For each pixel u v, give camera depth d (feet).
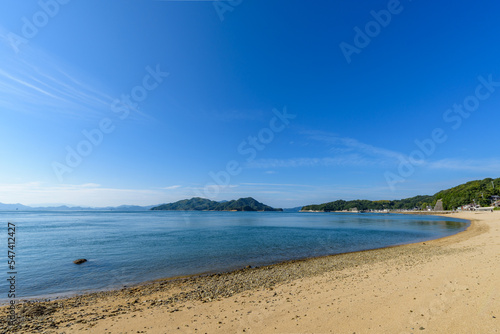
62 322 27.73
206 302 33.40
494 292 26.20
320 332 21.13
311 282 41.45
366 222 273.33
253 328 23.18
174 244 98.78
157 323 26.14
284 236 128.88
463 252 59.52
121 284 47.44
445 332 19.10
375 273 43.96
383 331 20.21
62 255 75.72
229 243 102.06
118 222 262.47
